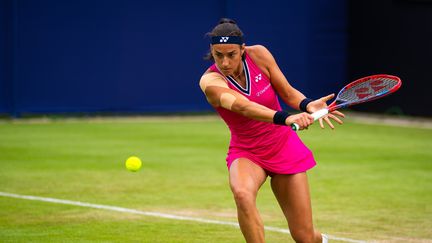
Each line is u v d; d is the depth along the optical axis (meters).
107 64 41.94
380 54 43.53
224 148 31.77
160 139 34.28
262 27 43.81
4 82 40.59
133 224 18.66
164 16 42.50
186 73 43.19
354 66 45.09
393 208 20.75
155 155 29.77
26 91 40.88
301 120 12.16
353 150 31.66
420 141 34.41
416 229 18.38
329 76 45.31
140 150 30.98
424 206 21.03
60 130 37.06
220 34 12.90
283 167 13.52
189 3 42.84
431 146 32.84
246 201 12.80
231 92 13.02
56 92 41.31
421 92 41.50
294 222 13.71
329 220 19.31
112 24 41.75
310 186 23.89
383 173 26.27
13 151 30.33
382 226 18.69
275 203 21.39
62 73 41.28
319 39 44.88
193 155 29.84
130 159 19.02
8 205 20.69
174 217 19.44
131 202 21.23
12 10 40.03
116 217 19.39
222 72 13.46
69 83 41.44
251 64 13.55
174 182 24.30
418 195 22.55
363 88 14.36
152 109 42.84
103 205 20.80
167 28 42.62
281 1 44.06
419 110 41.75
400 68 42.50
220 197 22.03
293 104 14.00
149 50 42.50
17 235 17.44
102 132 36.56
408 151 31.39
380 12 43.28
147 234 17.66
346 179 25.09
